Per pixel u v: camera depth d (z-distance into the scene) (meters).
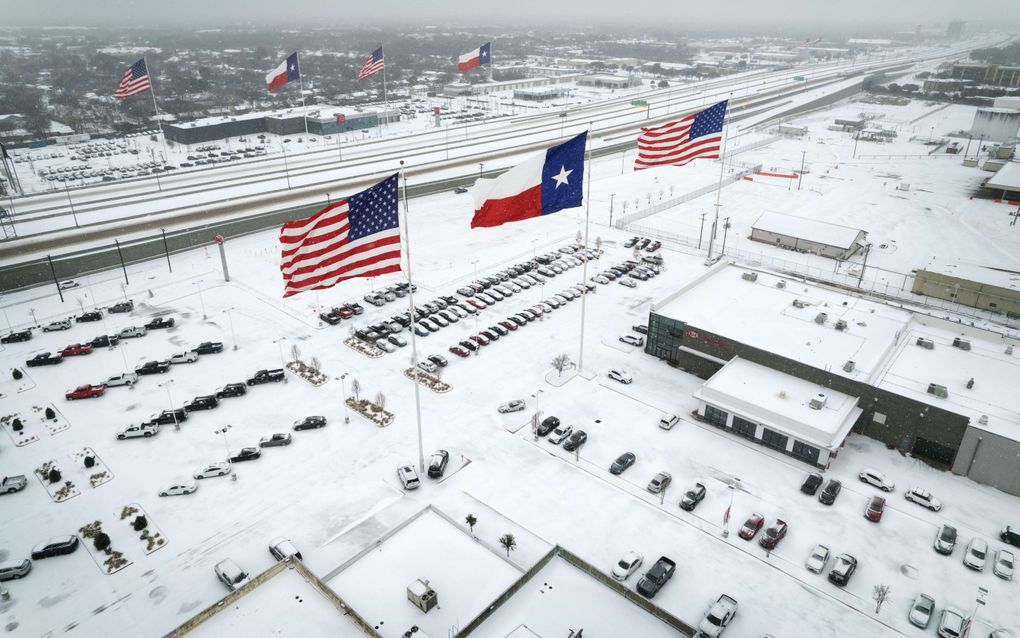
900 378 62.84
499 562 43.47
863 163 172.00
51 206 126.31
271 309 86.88
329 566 45.72
